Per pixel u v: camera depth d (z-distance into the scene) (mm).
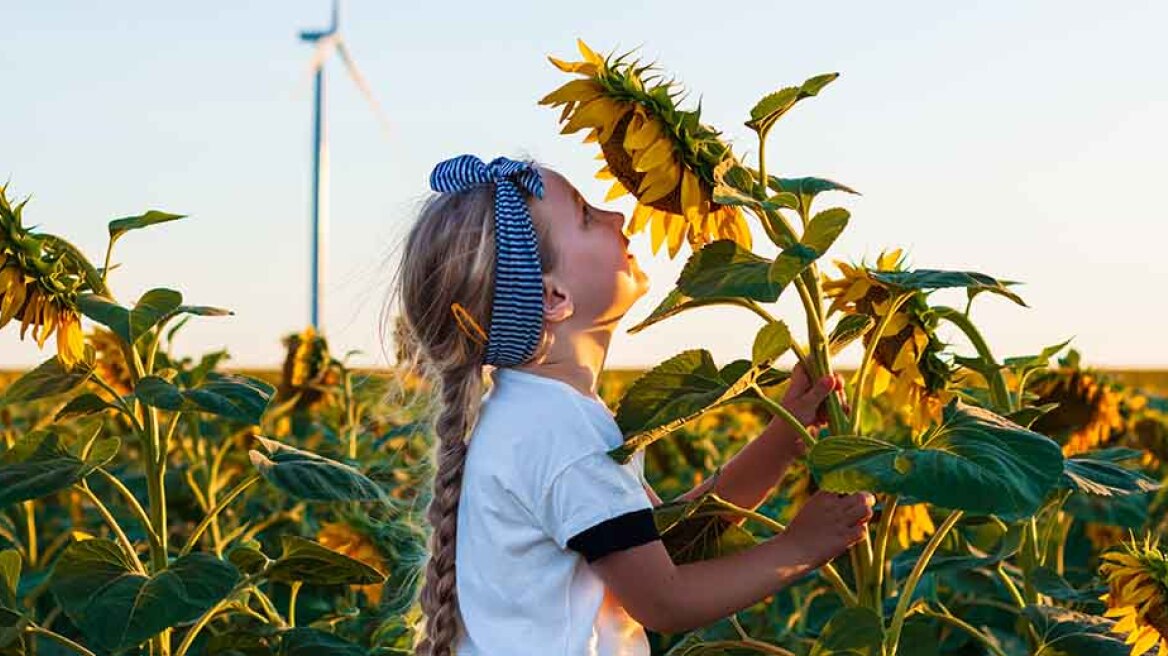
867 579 2721
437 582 2939
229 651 3539
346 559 3410
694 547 2928
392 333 3143
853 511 2688
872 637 2611
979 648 4691
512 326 2850
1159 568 2875
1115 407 4566
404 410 3217
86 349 3545
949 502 2273
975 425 2451
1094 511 4582
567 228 2881
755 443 3119
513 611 2779
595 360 2922
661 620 2684
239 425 6367
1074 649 3059
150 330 3643
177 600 3182
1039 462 2355
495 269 2859
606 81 2555
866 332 3020
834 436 2488
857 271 2951
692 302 2609
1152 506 6082
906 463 2342
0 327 3348
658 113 2535
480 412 2947
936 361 3080
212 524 5367
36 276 3324
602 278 2877
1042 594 3332
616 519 2693
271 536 6055
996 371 3078
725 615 2678
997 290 2561
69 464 3451
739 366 2641
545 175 2939
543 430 2789
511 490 2789
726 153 2551
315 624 4441
